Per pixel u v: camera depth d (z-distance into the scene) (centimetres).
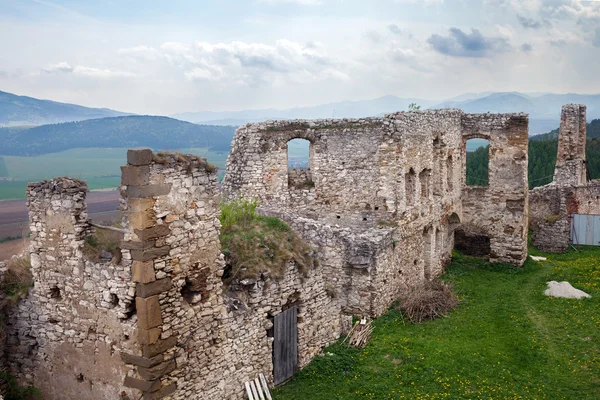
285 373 1614
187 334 1264
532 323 2023
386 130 2345
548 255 3262
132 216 1149
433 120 2711
